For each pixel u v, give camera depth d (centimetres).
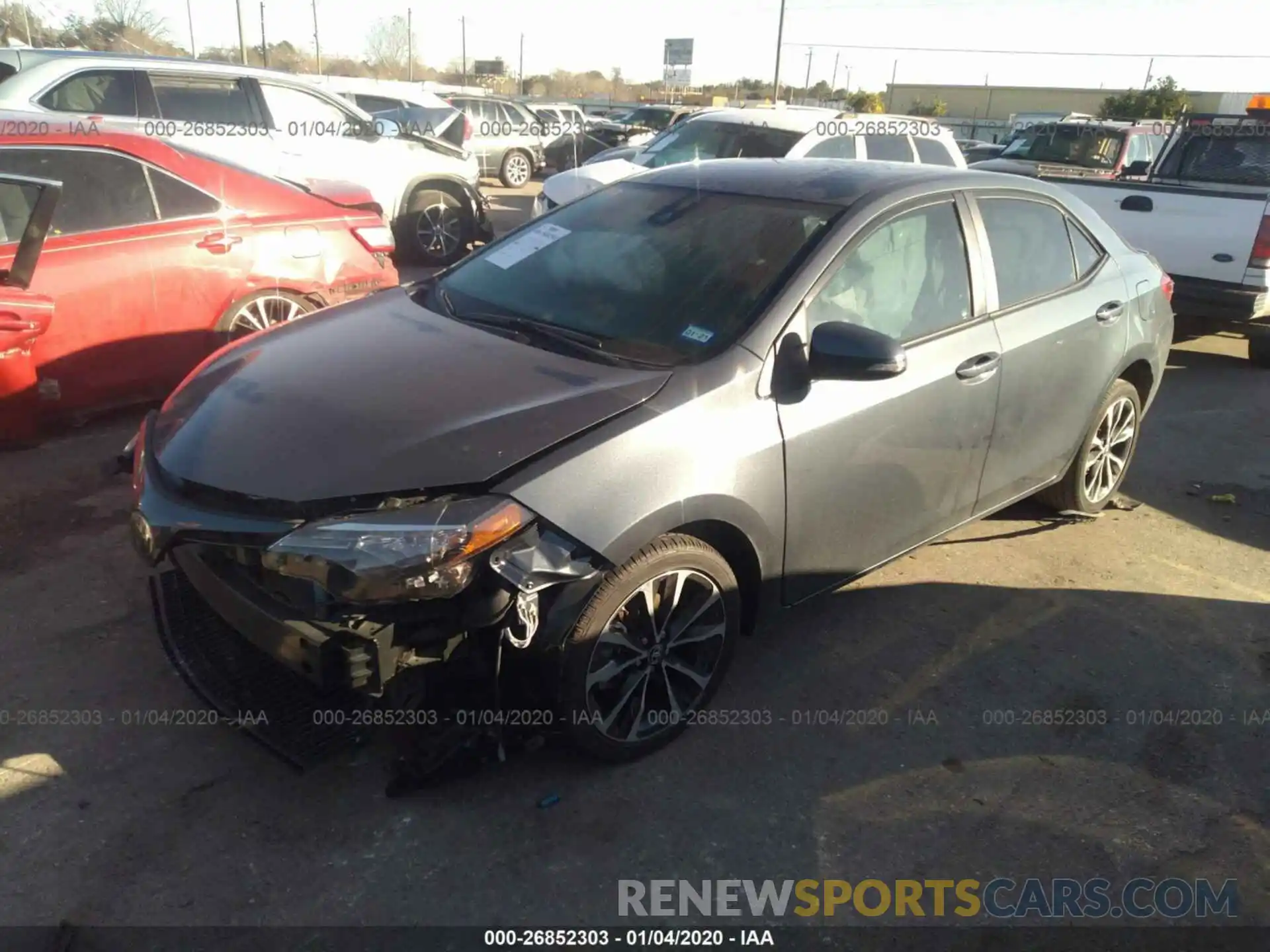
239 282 544
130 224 509
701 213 371
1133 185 800
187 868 259
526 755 308
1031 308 405
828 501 331
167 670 337
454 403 281
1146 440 635
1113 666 376
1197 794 311
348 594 244
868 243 346
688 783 301
